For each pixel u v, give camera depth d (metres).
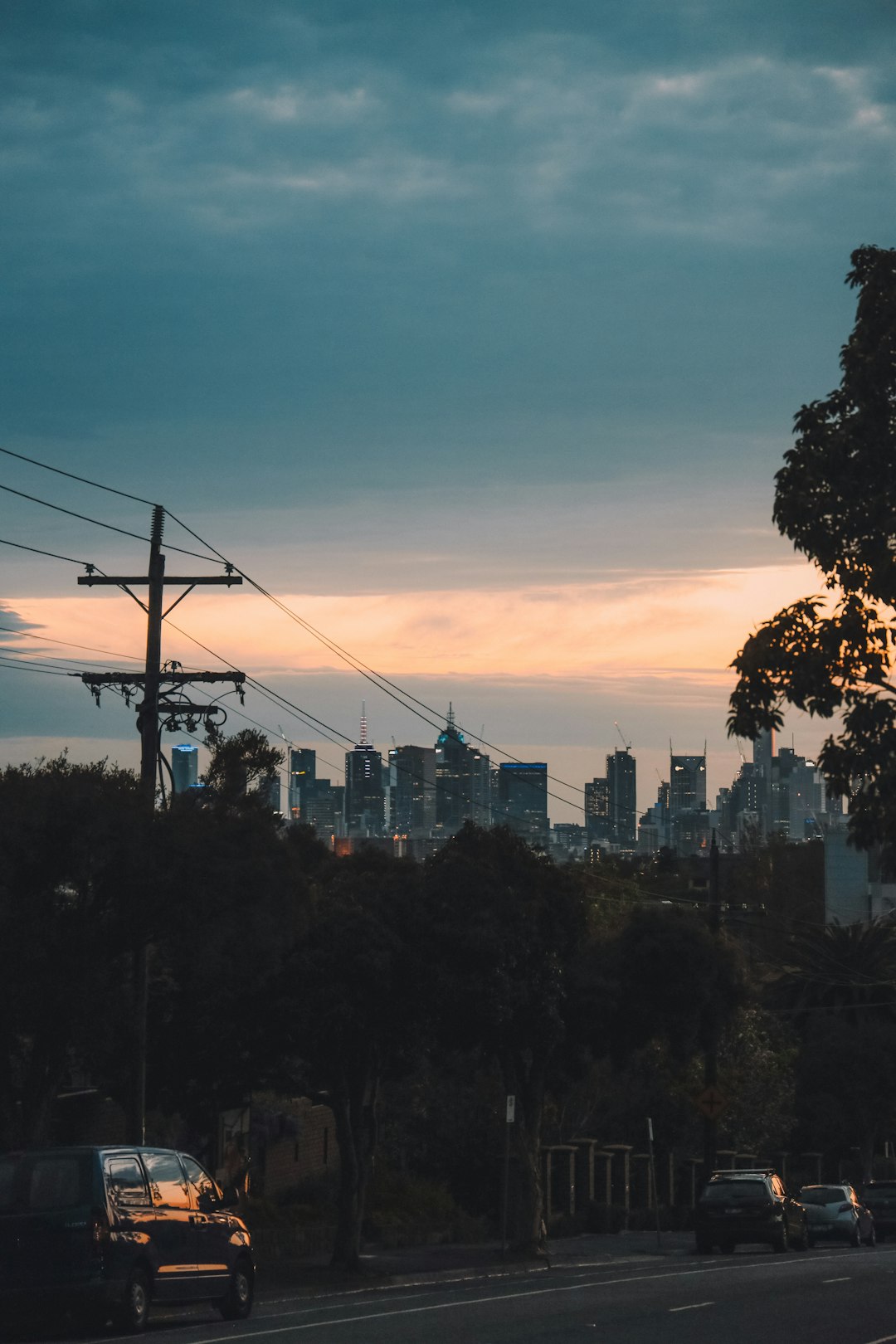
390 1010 35.12
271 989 34.09
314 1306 28.52
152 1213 22.55
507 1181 40.66
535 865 39.59
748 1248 50.84
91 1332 21.94
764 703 22.72
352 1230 35.38
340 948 33.97
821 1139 79.38
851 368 22.69
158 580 32.19
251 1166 48.66
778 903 113.56
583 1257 43.44
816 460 22.69
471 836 39.34
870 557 22.30
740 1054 68.62
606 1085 63.22
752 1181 47.38
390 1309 25.81
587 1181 58.62
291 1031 33.84
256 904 29.11
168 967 33.28
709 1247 47.34
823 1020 80.50
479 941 35.81
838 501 22.52
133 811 27.84
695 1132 67.25
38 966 27.45
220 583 32.25
